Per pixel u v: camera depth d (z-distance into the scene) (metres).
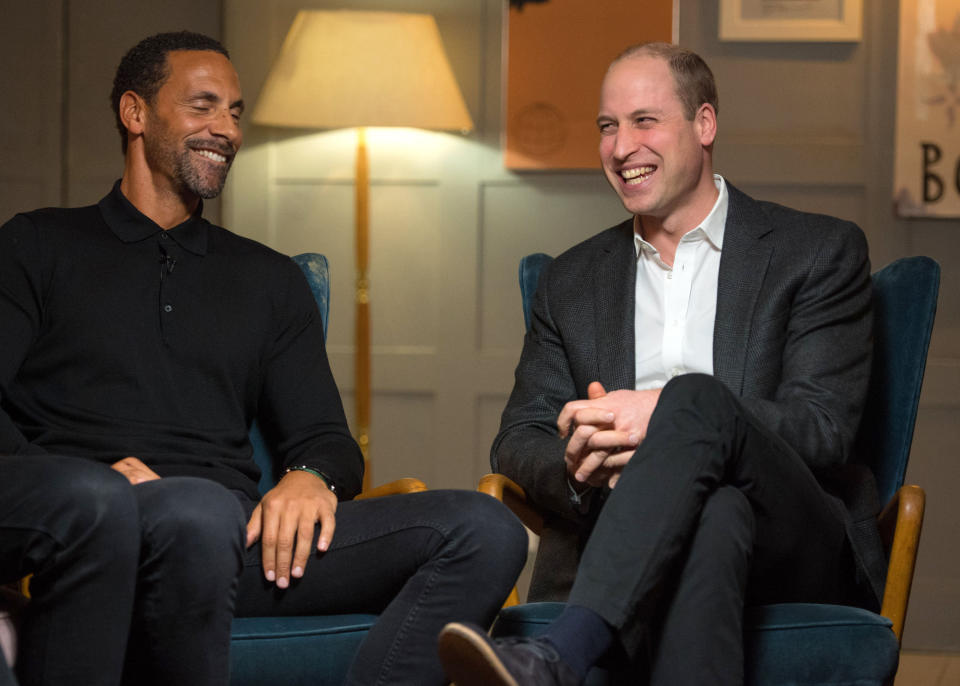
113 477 3.33
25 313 4.19
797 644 3.57
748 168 7.95
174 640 3.41
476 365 8.20
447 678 3.70
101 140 8.41
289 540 3.84
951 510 7.81
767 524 3.72
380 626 3.69
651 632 3.42
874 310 4.63
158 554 3.39
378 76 7.48
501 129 8.17
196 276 4.41
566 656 3.20
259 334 4.48
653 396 3.90
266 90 7.60
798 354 4.25
